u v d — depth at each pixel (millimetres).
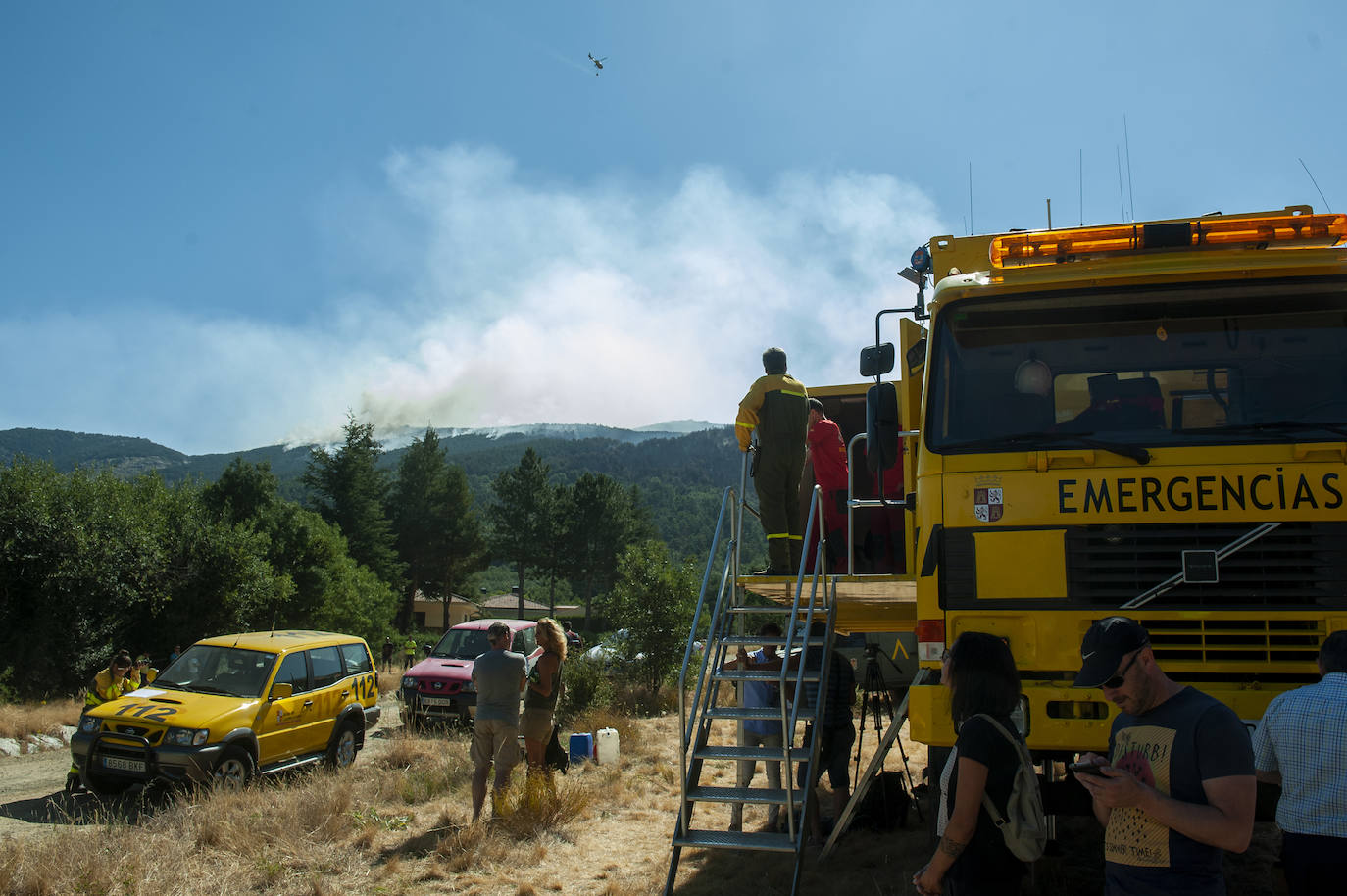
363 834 7660
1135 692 2957
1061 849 6574
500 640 8266
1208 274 4918
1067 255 5211
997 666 3369
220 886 6363
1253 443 4562
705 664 5891
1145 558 4562
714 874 6754
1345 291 4848
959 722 3377
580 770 10922
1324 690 3459
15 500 25609
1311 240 5051
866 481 8188
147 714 9945
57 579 25156
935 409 5043
